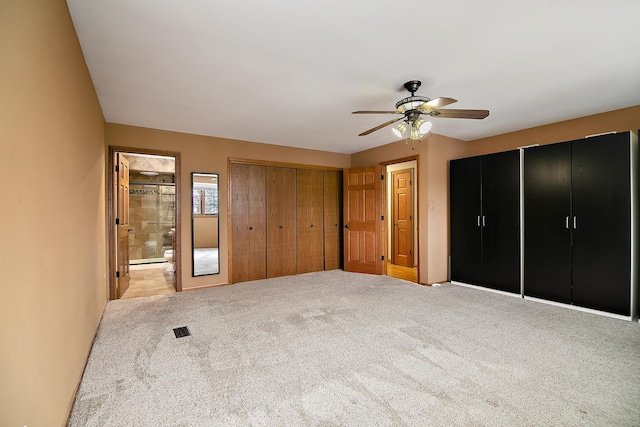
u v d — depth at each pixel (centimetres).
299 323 308
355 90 300
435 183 473
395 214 671
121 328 295
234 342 263
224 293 425
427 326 299
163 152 429
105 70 254
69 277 181
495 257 429
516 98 325
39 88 130
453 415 169
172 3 172
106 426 161
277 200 540
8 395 98
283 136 478
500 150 475
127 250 462
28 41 117
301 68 254
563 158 367
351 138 492
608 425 161
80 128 219
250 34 205
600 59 243
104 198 370
